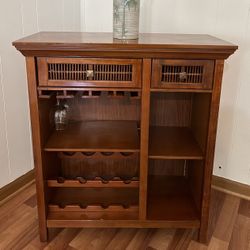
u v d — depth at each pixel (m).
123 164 1.70
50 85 1.20
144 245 1.43
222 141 1.83
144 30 1.88
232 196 1.83
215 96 1.22
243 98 1.71
